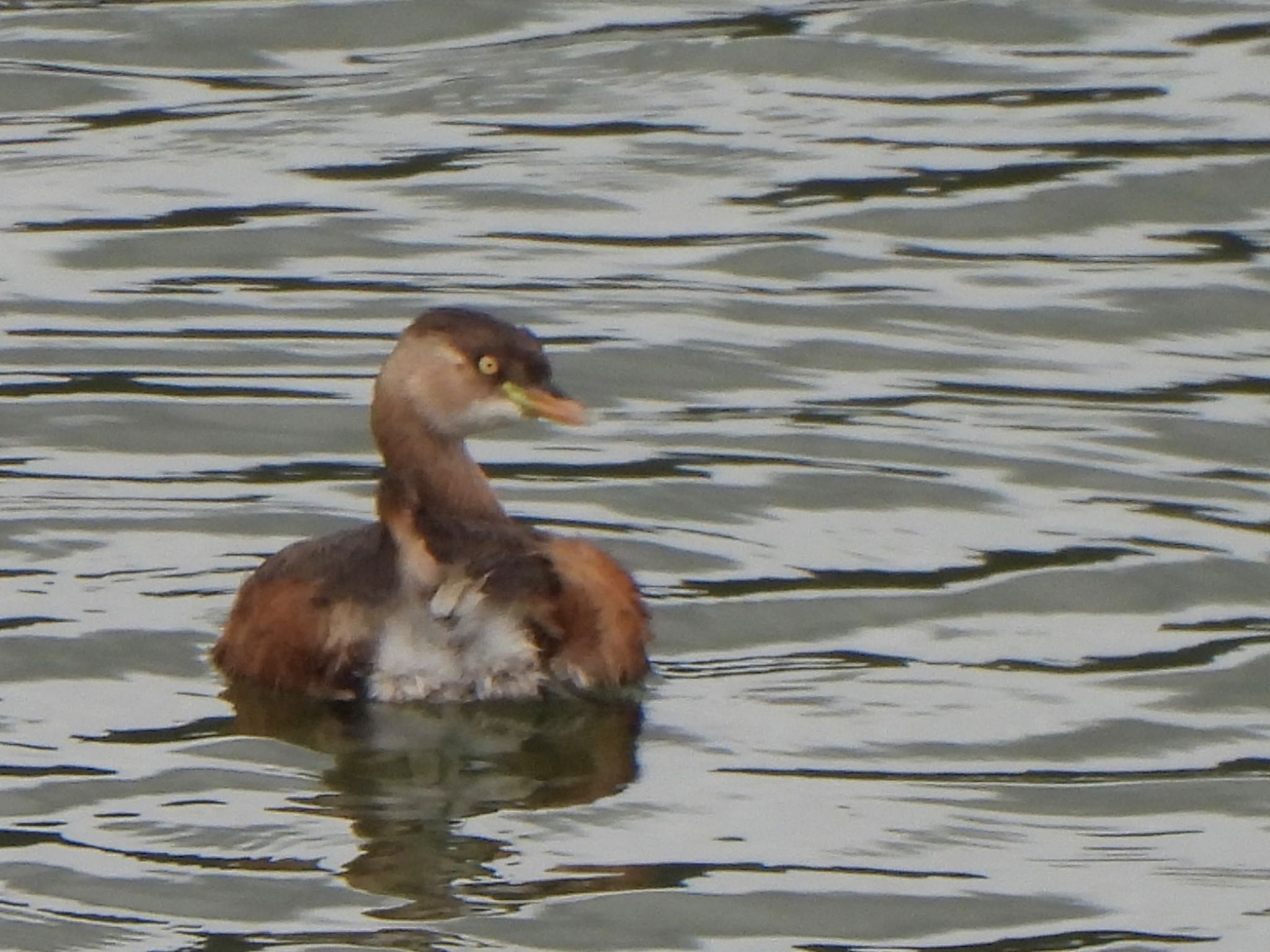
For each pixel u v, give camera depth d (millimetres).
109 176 19859
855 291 18172
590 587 12102
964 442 15805
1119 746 11922
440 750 11641
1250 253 18781
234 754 11531
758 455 15562
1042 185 19734
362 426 15891
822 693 12406
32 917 10156
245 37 22266
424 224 19109
